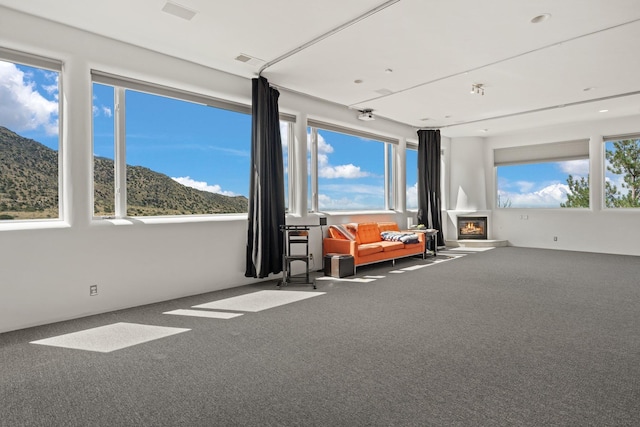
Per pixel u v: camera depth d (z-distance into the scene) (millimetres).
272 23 3705
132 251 4094
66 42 3688
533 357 2629
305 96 6152
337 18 3615
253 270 5121
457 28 3811
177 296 4465
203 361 2617
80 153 3756
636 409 1949
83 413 1965
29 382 2322
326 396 2113
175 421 1879
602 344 2859
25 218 3672
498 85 5555
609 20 3635
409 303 4129
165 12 3477
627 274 5629
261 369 2482
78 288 3709
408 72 5039
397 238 7039
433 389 2180
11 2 3262
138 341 3021
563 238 8547
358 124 7203
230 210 5746
